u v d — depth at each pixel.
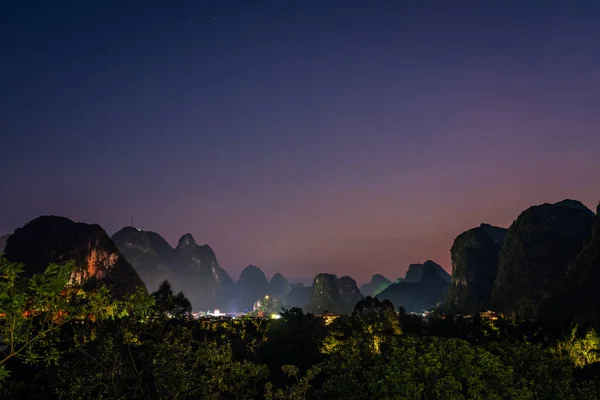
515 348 29.77
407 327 102.69
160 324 22.66
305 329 97.62
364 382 26.27
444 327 102.38
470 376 23.20
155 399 21.84
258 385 43.19
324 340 81.50
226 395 27.42
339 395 26.53
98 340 21.52
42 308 16.62
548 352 30.42
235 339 85.38
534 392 25.31
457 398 22.31
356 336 81.06
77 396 20.77
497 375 23.48
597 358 66.62
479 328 103.12
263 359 73.12
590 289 155.00
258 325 107.69
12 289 15.29
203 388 22.22
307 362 75.44
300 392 26.77
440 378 23.12
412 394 22.91
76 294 18.73
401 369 23.47
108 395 21.98
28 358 16.53
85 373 21.34
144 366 22.42
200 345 23.19
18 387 33.91
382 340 85.44
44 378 33.84
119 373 21.50
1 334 16.38
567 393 25.69
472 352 24.08
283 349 81.25
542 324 110.12
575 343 69.44
